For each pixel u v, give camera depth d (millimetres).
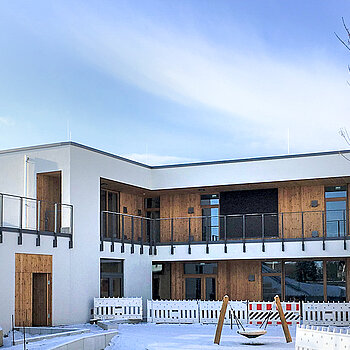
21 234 16984
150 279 23328
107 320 19281
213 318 19859
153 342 13828
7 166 20594
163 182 23969
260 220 23078
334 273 22312
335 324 18562
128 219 23484
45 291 18094
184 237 24375
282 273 23047
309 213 22828
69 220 19156
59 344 11789
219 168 23219
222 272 23828
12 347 11648
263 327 18172
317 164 21719
